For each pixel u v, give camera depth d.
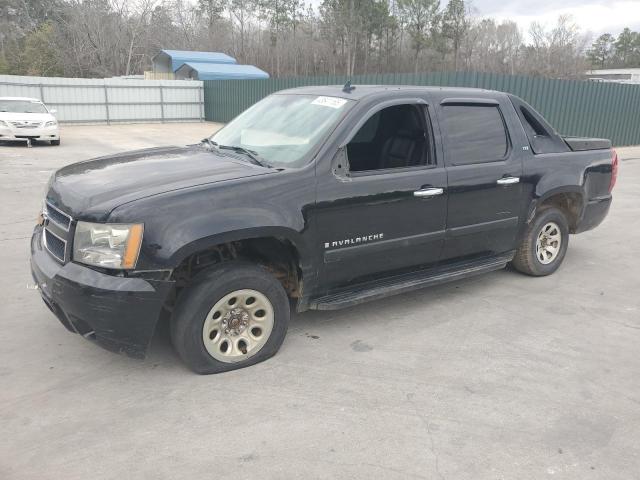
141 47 55.28
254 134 4.29
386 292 4.19
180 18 61.16
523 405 3.27
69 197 3.38
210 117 31.80
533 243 5.34
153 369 3.56
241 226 3.29
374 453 2.78
